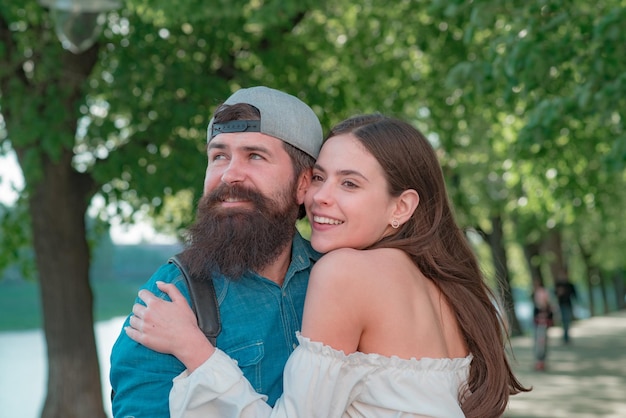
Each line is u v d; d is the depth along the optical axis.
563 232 33.00
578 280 56.12
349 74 13.25
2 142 11.71
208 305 2.99
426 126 13.80
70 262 12.10
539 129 8.20
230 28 11.33
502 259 27.94
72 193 12.10
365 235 3.09
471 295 3.25
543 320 19.70
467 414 3.12
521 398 15.10
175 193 11.19
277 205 3.10
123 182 11.91
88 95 11.19
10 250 13.52
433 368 2.93
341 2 12.68
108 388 17.81
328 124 12.32
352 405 2.92
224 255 3.02
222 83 11.33
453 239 3.33
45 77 10.98
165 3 9.90
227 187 3.06
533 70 7.72
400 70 13.32
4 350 33.09
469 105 12.69
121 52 11.19
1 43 10.97
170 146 11.39
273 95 3.16
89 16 8.33
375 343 2.90
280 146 3.11
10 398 19.56
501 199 22.88
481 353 3.21
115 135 11.40
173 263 3.09
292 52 12.40
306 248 3.30
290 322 3.12
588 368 19.95
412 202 3.16
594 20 8.11
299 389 2.77
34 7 11.41
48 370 12.16
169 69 11.12
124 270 87.25
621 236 37.50
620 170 7.89
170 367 2.87
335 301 2.86
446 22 11.49
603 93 7.48
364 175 3.07
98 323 43.38
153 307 2.89
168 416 2.85
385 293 2.90
